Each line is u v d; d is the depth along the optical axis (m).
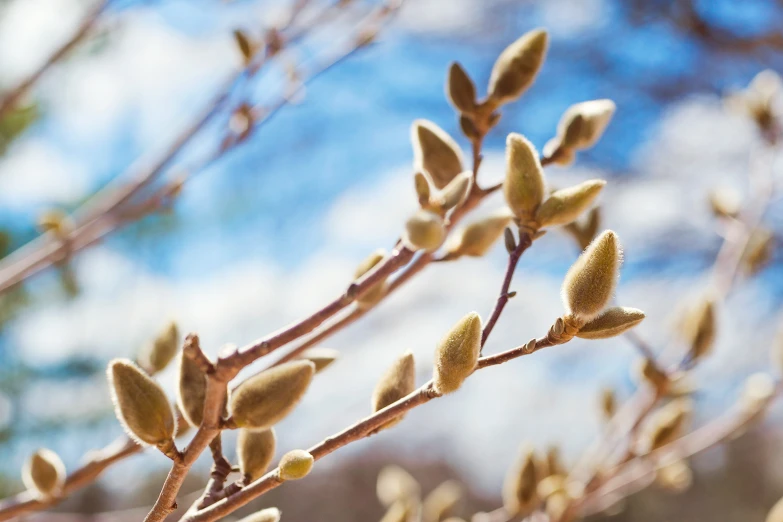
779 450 2.43
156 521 0.40
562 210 0.44
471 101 0.50
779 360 0.75
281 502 2.66
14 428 2.22
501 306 0.44
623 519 1.81
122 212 0.74
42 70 0.72
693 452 0.73
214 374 0.40
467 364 0.41
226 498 0.41
